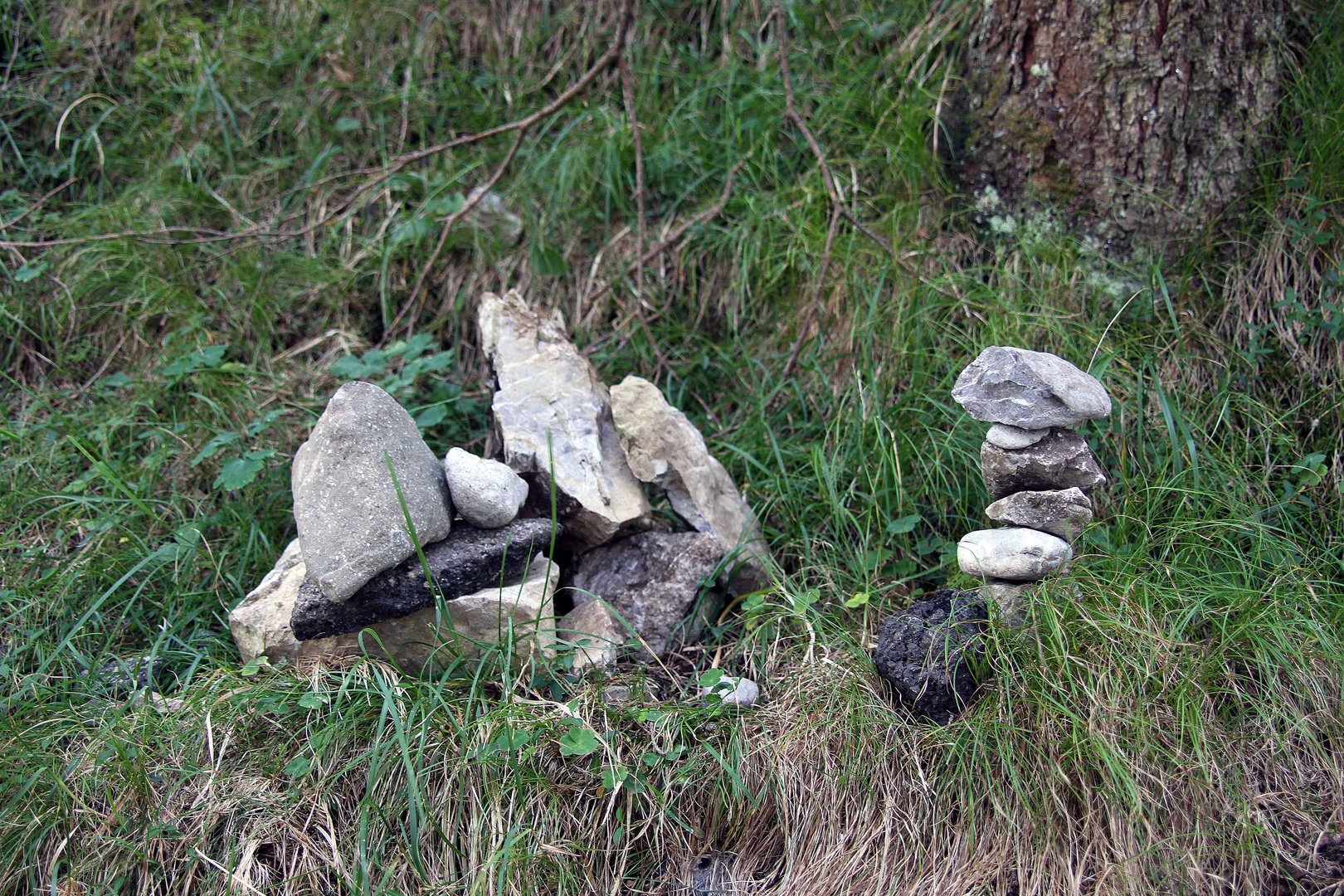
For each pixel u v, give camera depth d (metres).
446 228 3.22
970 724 2.08
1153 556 2.41
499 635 2.15
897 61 3.38
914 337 2.85
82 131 3.70
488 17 3.88
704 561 2.39
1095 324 2.78
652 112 3.61
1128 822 1.95
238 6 3.88
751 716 2.19
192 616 2.41
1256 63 2.77
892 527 2.50
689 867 2.08
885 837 2.02
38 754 2.04
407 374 2.88
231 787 2.02
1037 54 2.88
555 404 2.49
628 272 3.31
